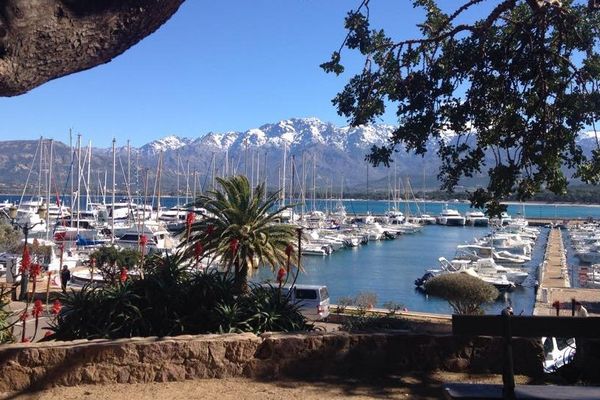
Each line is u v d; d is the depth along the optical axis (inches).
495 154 345.1
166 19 134.0
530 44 319.3
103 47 122.3
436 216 5044.3
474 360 279.4
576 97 326.0
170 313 323.3
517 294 1576.0
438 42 330.6
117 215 2915.8
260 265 609.0
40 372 248.8
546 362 316.2
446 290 829.2
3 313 321.1
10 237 1437.0
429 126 328.2
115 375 256.7
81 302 315.9
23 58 111.3
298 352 273.4
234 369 267.9
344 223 3636.8
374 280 1889.8
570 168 345.4
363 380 266.5
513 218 4448.8
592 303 1160.8
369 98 335.9
